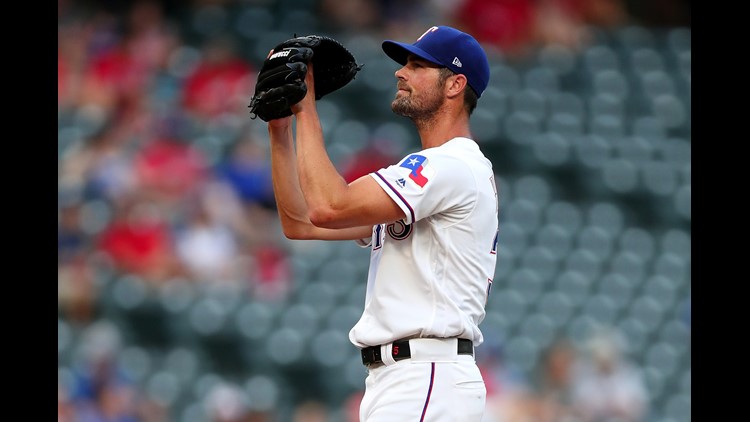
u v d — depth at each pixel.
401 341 12.36
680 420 34.25
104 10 40.59
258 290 33.38
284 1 43.25
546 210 38.41
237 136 36.69
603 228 38.69
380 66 41.41
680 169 41.03
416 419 12.17
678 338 36.12
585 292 36.47
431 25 43.31
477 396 12.51
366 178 12.25
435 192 12.26
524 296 35.81
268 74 12.41
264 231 34.41
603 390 32.78
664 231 39.50
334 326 33.28
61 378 30.19
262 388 31.56
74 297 32.34
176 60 39.41
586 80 43.03
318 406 31.88
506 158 40.34
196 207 34.06
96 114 37.41
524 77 42.31
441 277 12.48
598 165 40.62
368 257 35.00
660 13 46.34
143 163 34.88
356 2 43.34
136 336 32.34
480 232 12.70
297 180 13.80
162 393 31.06
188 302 32.78
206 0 42.88
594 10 45.12
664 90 43.56
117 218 33.56
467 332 12.47
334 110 40.16
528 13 43.88
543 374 32.78
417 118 13.34
